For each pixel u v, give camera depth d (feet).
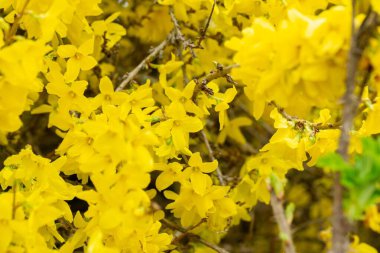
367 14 1.78
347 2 1.87
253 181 2.42
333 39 1.73
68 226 2.35
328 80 1.79
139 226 2.02
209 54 2.71
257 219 3.28
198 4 2.52
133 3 2.96
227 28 2.68
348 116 1.73
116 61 2.83
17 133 2.82
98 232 1.98
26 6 2.03
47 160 2.20
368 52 1.76
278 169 2.37
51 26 1.98
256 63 1.84
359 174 1.69
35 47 1.91
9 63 1.88
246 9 2.37
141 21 2.93
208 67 2.69
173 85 2.68
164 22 2.89
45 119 2.94
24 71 1.89
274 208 1.80
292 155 2.27
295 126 2.22
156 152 2.22
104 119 2.14
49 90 2.28
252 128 3.25
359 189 1.69
